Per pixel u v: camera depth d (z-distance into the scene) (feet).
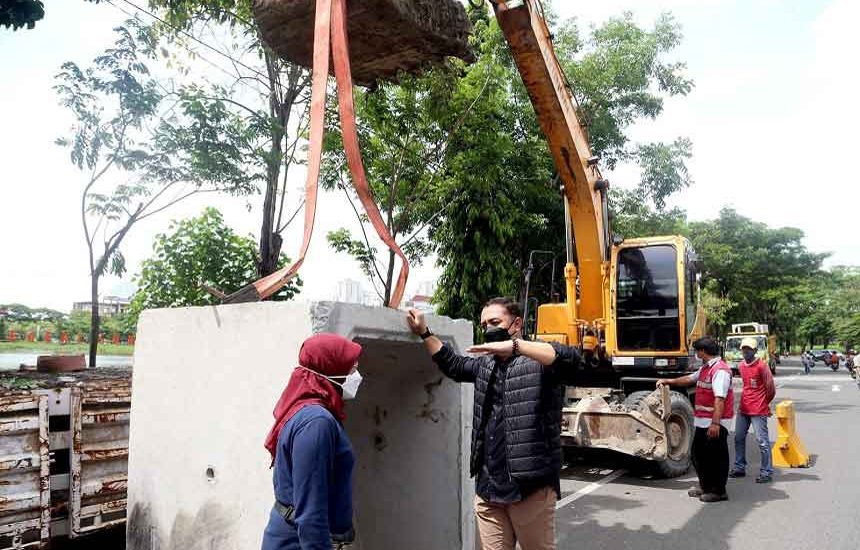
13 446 11.60
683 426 26.53
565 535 18.16
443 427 10.96
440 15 10.68
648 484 24.75
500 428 9.91
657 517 19.92
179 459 9.67
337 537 6.74
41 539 11.76
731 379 21.68
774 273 131.54
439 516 10.82
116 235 25.67
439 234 40.68
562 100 24.98
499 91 37.01
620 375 29.25
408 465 11.35
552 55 24.38
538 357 9.54
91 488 12.67
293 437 6.57
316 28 8.95
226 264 26.76
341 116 8.98
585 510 20.83
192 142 24.16
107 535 13.89
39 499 11.79
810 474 26.12
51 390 12.47
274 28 10.21
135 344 10.93
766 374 24.85
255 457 8.47
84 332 37.01
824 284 169.99
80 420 12.59
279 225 28.25
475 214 36.58
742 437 25.54
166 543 9.69
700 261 31.60
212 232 26.71
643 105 51.16
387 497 11.60
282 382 8.23
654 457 23.84
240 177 24.98
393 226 34.27
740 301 128.98
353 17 9.84
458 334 10.93
